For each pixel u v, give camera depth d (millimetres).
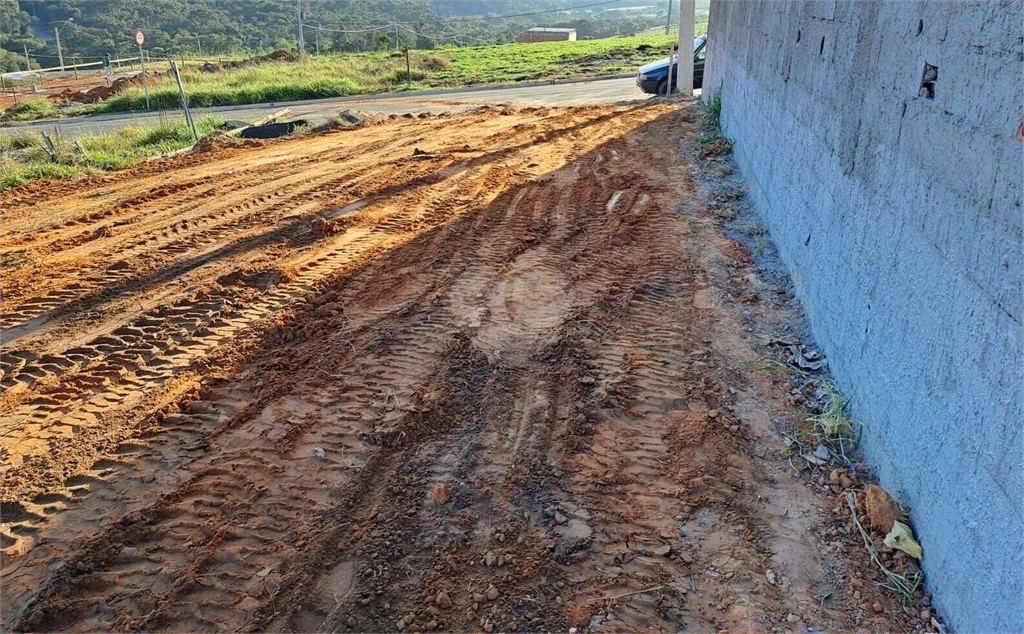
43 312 6688
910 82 3844
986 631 2844
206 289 6918
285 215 9289
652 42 35312
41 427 4934
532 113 16359
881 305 4145
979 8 3094
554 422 4762
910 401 3662
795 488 4156
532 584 3549
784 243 6969
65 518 4078
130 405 5137
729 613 3367
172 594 3547
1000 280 2812
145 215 9555
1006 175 2809
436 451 4527
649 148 11875
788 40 7055
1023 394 2613
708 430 4621
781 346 5629
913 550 3502
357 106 21406
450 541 3812
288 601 3480
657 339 5789
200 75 30797
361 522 3955
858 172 4688
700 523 3920
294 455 4516
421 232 8391
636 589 3516
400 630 3324
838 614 3338
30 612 3459
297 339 6000
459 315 6262
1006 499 2711
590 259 7402
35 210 10172
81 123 21797
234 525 3965
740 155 10031
